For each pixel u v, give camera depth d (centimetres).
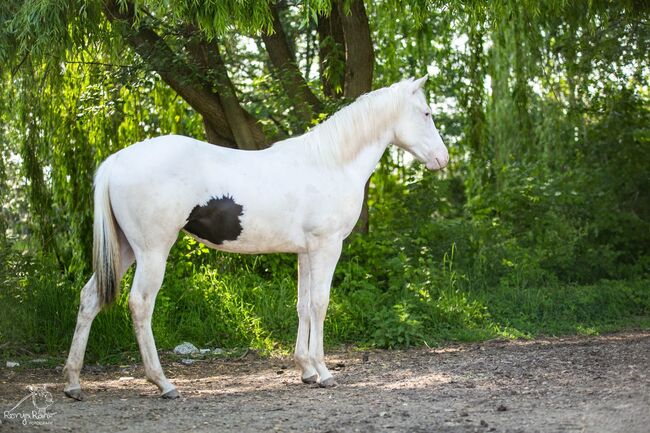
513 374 579
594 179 1213
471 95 1203
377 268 927
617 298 980
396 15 1062
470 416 443
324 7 610
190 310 808
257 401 504
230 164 529
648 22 1109
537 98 1274
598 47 1170
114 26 820
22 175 984
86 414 459
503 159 1247
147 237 505
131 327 743
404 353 733
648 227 1202
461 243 1048
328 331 788
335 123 569
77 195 998
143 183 501
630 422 409
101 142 1010
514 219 1160
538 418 431
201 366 678
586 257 1134
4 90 930
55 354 710
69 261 1009
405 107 594
